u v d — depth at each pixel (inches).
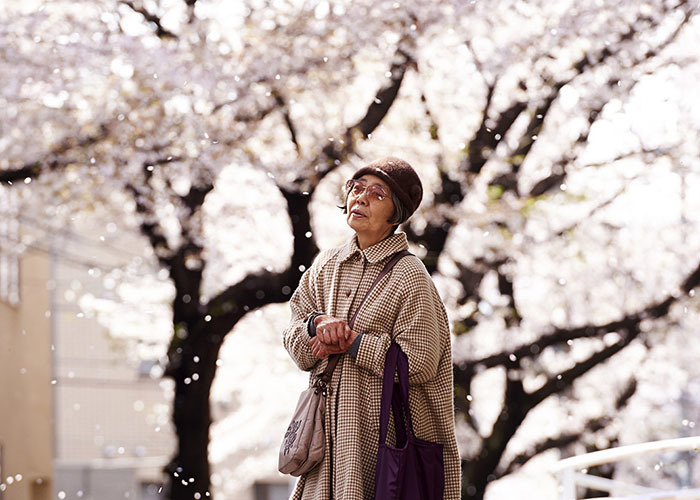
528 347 511.2
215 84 456.1
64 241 580.4
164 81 454.0
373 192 146.3
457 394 511.2
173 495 462.9
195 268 486.3
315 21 463.8
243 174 521.3
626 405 589.9
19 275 774.5
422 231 491.8
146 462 1036.5
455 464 146.3
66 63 464.8
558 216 539.2
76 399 1026.7
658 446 220.8
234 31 464.4
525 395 517.0
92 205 508.1
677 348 563.5
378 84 497.4
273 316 589.0
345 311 145.6
